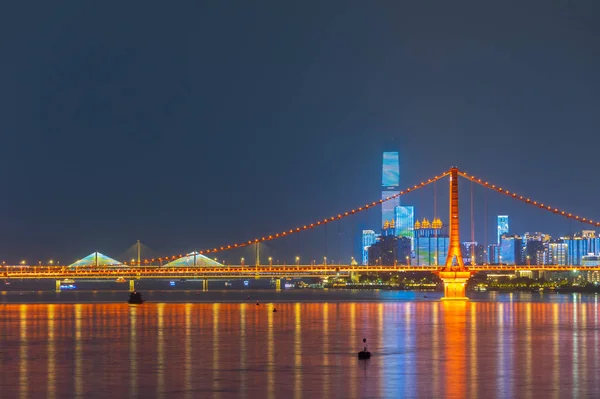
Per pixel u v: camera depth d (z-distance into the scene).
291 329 191.62
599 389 106.94
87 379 115.25
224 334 179.12
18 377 117.62
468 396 102.31
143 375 118.44
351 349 149.12
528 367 125.69
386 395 103.00
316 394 103.62
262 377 116.19
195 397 102.19
